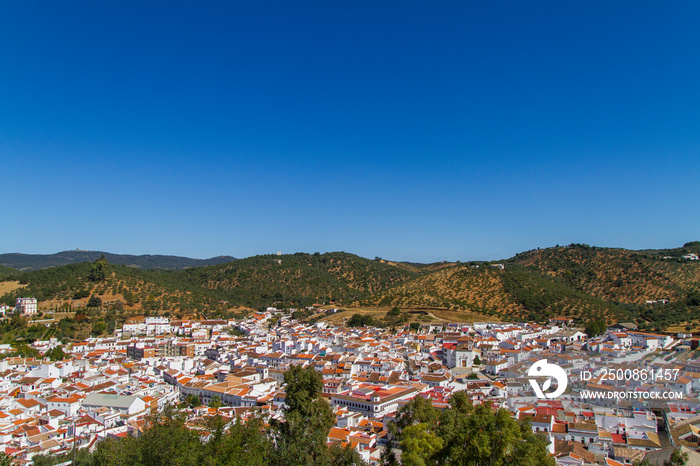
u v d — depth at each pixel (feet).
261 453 334.85
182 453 319.47
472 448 313.73
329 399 598.34
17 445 464.65
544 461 315.17
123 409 577.02
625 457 399.65
